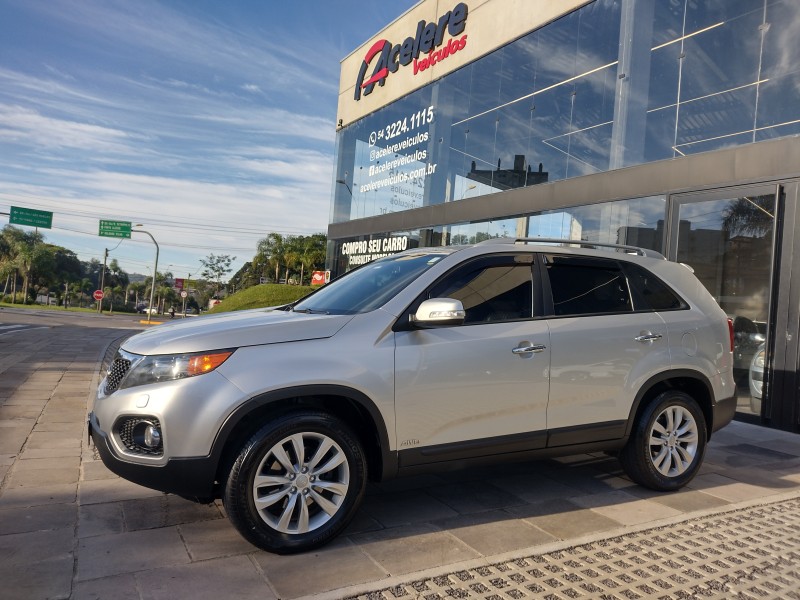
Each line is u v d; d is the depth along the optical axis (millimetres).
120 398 3197
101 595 2684
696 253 8195
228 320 3742
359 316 3557
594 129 10367
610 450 4289
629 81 9742
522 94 12086
